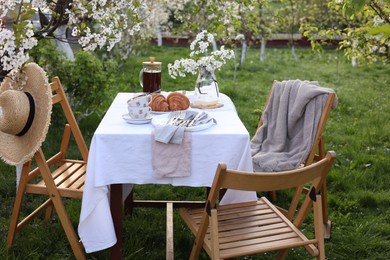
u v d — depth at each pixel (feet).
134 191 14.42
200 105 11.81
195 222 9.27
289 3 41.29
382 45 17.47
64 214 10.21
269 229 8.99
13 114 9.86
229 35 22.13
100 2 11.55
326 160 8.29
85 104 19.75
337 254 11.03
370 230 12.10
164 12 41.93
